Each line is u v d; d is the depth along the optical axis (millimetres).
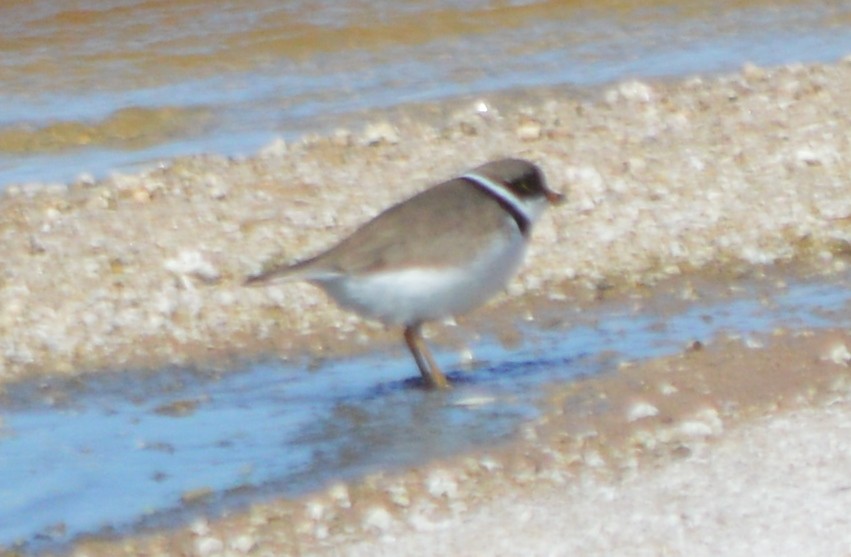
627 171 16875
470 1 26344
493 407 11125
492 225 11148
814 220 15203
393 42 24500
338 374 12156
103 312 13531
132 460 10500
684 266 14211
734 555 8203
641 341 12414
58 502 9828
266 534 9125
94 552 9031
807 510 8734
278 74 23062
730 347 11977
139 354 12703
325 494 9695
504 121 19438
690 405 10781
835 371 11297
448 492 9531
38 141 20422
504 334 12812
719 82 20953
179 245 15180
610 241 14711
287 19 25094
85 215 16109
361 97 21969
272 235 15406
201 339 12984
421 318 11266
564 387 11414
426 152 18141
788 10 26922
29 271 14547
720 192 16047
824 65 21688
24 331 13148
